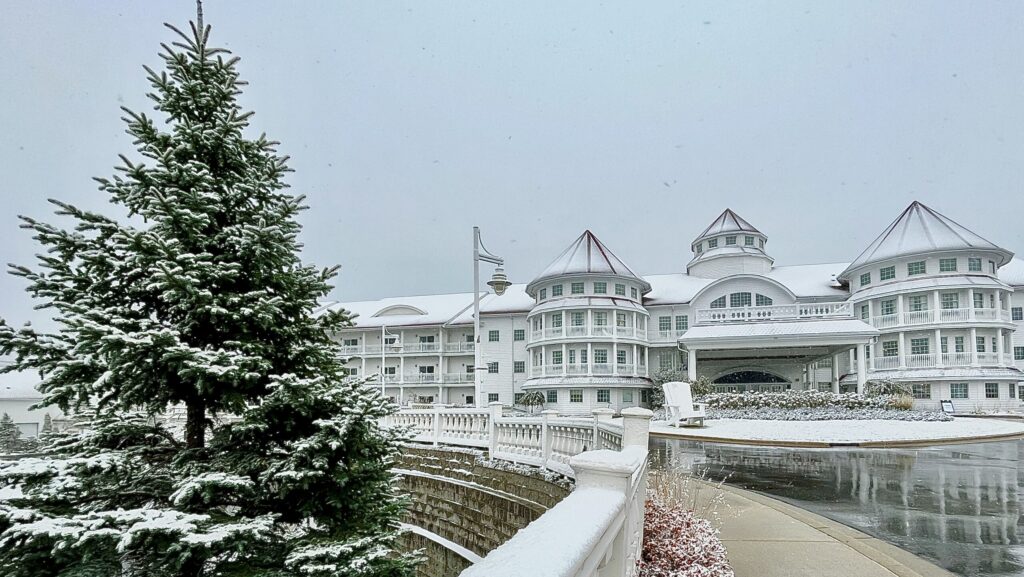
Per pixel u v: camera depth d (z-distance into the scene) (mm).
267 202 6012
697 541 4914
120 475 4938
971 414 34250
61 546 3725
